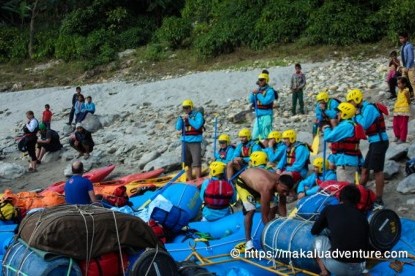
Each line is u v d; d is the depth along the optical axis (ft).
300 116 51.03
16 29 119.24
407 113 36.27
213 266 22.62
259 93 38.50
